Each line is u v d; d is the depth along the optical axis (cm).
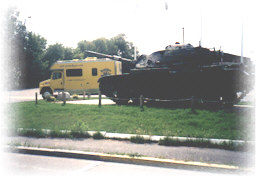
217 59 1390
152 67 1495
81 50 7450
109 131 881
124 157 607
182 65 1391
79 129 862
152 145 720
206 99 1363
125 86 1584
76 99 2002
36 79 5256
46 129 909
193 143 713
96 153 639
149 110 1230
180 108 1281
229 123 923
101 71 2292
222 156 614
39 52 5425
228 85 1295
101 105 1426
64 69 2325
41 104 1570
